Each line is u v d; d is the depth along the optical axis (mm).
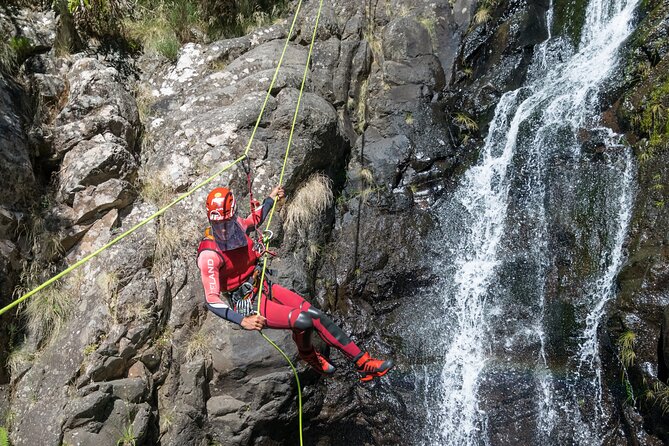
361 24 7664
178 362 5652
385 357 6316
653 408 5297
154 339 5578
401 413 6066
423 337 6371
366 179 7031
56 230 5789
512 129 7035
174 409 5559
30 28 6633
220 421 5695
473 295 6461
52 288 5598
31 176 5832
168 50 7277
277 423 5871
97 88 6441
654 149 6117
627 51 6770
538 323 6168
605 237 6121
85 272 5652
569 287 6145
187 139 6422
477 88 7430
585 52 7246
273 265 6098
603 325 5801
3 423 5133
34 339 5461
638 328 5469
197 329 5809
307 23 7562
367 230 6809
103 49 7066
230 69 7078
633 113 6387
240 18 7824
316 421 6113
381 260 6688
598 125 6676
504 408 5902
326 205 6676
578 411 5738
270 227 6145
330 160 6887
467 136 7359
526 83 7414
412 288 6637
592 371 5809
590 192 6363
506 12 7602
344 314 6531
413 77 7418
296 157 6473
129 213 5992
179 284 5801
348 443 6152
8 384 5305
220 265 3922
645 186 6039
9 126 5805
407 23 7566
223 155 6242
